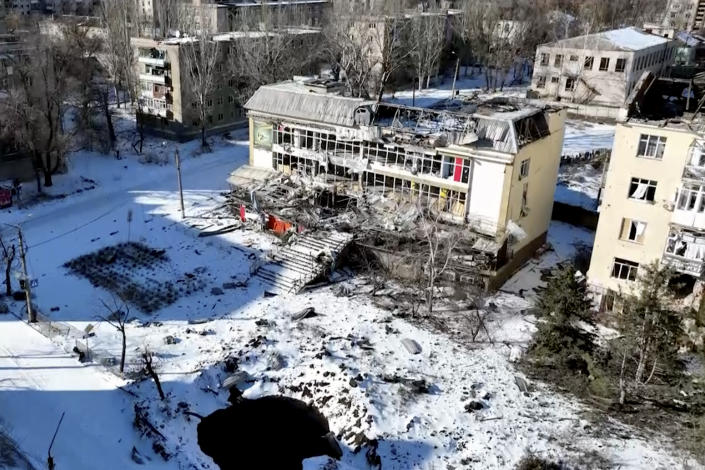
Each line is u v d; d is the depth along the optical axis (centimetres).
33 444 3378
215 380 3988
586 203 6438
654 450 3350
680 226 4006
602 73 9831
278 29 9350
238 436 3609
